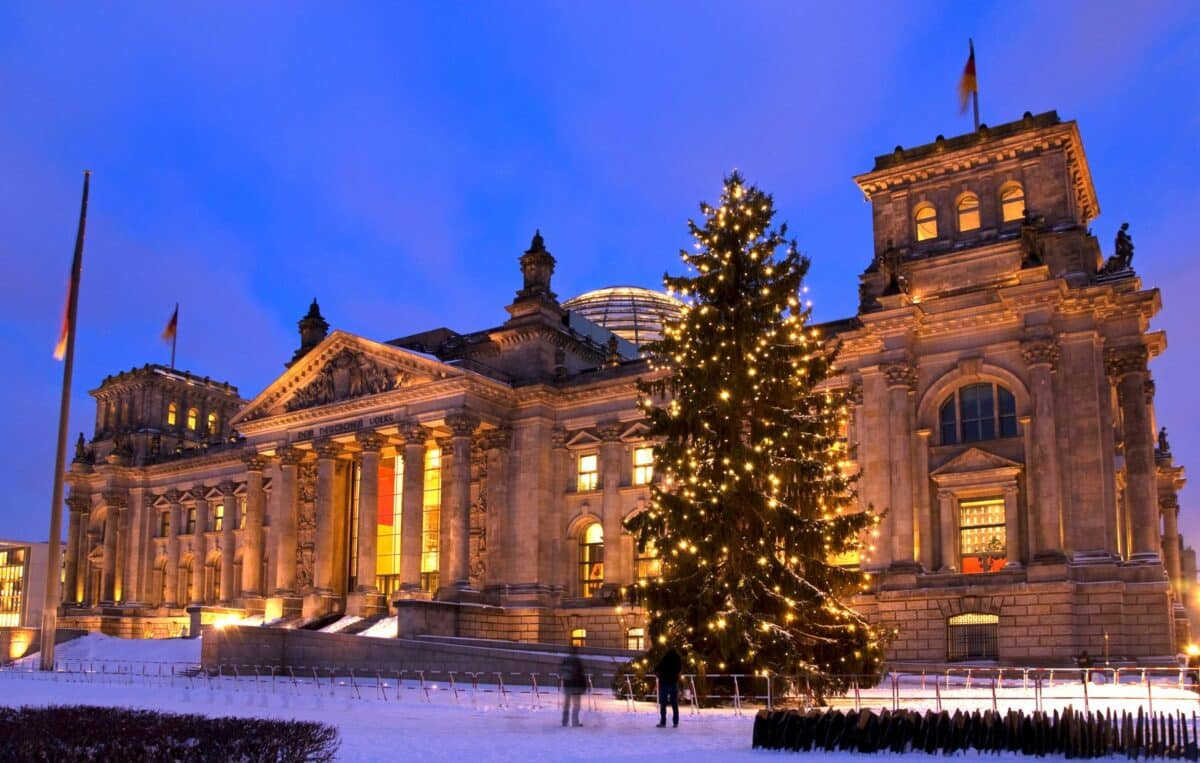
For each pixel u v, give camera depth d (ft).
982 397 232.12
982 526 228.84
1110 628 207.00
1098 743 91.97
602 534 287.07
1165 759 89.71
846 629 156.76
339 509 325.21
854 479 170.19
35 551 530.68
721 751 96.78
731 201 178.40
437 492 312.71
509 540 293.64
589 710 145.07
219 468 386.32
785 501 159.94
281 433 325.62
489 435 299.58
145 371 423.23
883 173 253.85
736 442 162.09
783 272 173.68
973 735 95.09
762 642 148.46
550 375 305.32
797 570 160.56
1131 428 219.00
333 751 82.12
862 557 231.91
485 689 200.23
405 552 287.07
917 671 212.43
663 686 122.01
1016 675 203.72
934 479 231.91
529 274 314.55
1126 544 225.56
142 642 330.34
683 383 168.76
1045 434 217.56
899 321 234.38
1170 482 276.21
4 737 74.38
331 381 315.17
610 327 391.24
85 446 431.84
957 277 239.91
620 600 165.48
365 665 235.61
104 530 409.90
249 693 186.39
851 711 98.94
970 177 245.45
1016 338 227.61
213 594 380.99
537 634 281.95
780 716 98.43
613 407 291.38
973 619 220.43
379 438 301.63
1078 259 227.61
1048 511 214.69
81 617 399.03
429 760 88.17
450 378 286.46
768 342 166.61
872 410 238.48
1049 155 236.43
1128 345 222.28
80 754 66.85
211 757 66.44
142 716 92.99
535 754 93.45
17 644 357.20
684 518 158.51
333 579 320.09
